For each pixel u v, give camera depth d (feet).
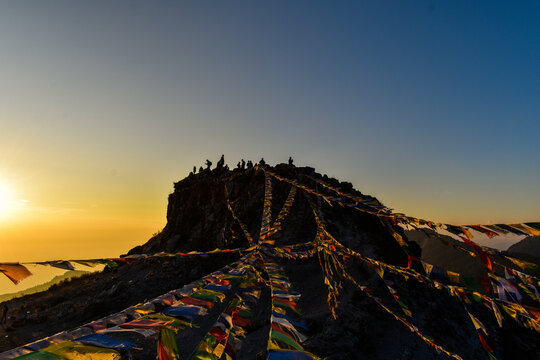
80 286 96.63
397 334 47.16
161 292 79.82
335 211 93.45
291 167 108.47
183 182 150.00
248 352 43.45
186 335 41.01
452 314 56.44
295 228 84.74
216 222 114.73
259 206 102.01
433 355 43.21
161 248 123.03
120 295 78.84
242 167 133.90
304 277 69.46
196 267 90.02
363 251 74.08
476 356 45.03
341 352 39.52
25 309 78.79
